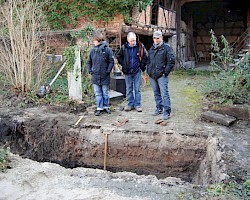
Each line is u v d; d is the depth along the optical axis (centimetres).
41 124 658
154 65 653
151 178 438
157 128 610
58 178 427
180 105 784
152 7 1382
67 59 776
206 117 655
